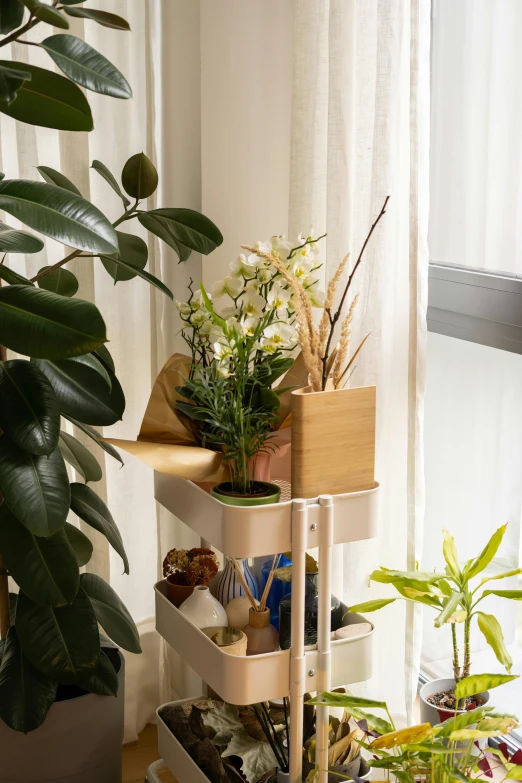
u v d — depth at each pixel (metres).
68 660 1.48
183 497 1.55
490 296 1.76
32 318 1.26
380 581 1.59
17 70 1.22
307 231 1.86
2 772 1.58
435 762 1.46
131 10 2.01
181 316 1.64
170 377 1.62
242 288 1.55
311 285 1.54
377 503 1.49
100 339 1.23
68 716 1.58
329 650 1.47
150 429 1.59
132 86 2.04
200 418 1.50
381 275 1.71
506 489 1.95
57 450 1.44
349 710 1.45
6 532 1.46
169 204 2.13
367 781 1.50
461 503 2.08
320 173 1.86
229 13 2.01
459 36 1.93
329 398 1.42
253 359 1.54
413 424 1.69
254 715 1.66
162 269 2.20
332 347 1.81
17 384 1.39
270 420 1.48
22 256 2.04
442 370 2.08
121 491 2.20
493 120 1.86
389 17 1.62
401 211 1.73
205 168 2.08
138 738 2.23
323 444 1.42
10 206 1.33
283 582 1.59
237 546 1.39
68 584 1.44
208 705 1.73
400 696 1.86
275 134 2.05
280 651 1.43
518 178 1.82
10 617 1.70
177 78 2.07
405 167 1.71
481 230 1.92
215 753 1.58
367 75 1.72
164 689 2.28
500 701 1.99
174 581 1.75
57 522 1.36
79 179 1.96
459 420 2.05
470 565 1.63
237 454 1.46
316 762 1.48
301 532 1.39
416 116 1.59
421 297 1.65
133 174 1.76
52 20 1.18
